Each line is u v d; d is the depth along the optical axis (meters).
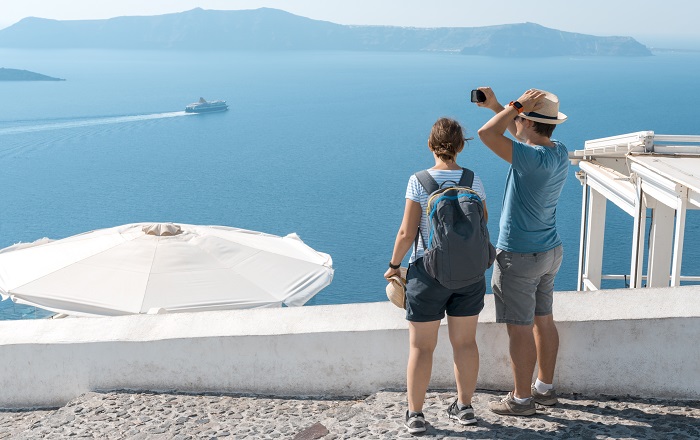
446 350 3.61
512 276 3.16
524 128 3.19
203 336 3.78
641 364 3.43
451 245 2.81
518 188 3.10
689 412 3.24
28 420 3.72
